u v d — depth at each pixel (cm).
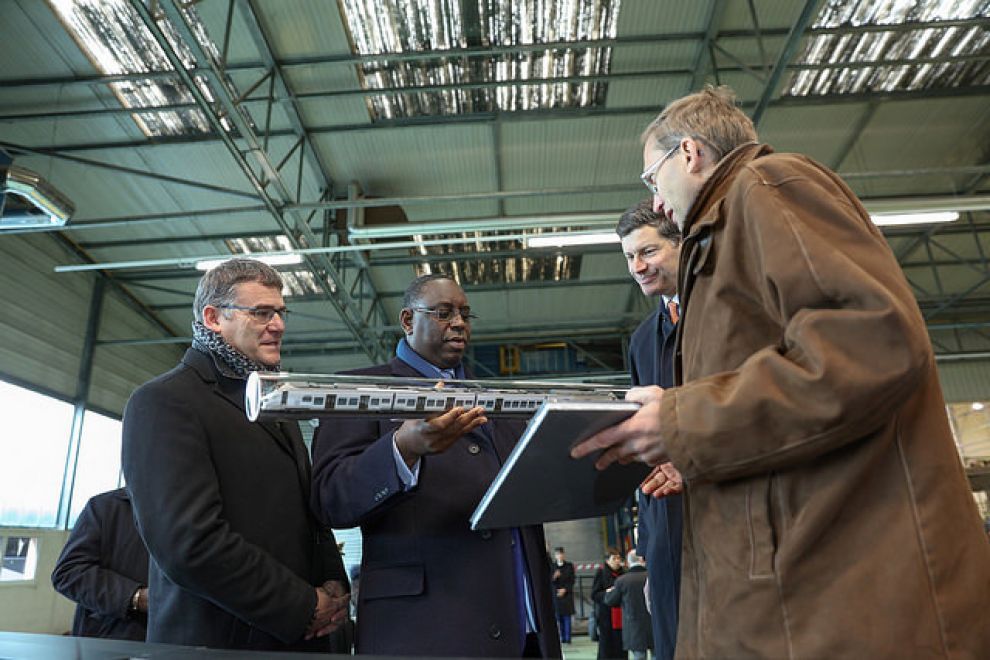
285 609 118
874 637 61
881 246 73
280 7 521
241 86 597
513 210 830
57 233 849
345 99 622
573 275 996
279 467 136
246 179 734
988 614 65
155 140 674
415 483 117
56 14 536
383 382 88
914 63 568
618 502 112
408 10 533
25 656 70
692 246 86
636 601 554
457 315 153
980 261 894
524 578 136
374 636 124
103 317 963
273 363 142
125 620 193
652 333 176
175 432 121
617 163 731
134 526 210
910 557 64
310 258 815
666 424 71
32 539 770
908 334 63
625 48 577
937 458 69
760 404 66
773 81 520
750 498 71
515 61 591
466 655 120
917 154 727
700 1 530
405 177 740
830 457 67
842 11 541
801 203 75
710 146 94
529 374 1230
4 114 631
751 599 67
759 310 77
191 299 1038
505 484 83
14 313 787
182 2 477
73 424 888
